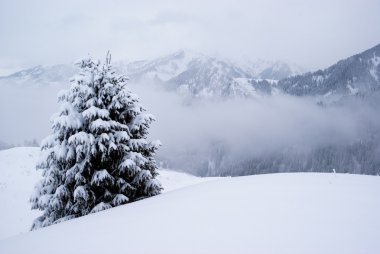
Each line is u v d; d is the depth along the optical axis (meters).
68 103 11.15
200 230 4.80
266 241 4.05
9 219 20.41
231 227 4.80
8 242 5.70
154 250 4.14
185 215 5.88
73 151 10.59
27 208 22.39
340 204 5.89
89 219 6.93
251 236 4.29
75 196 10.13
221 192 8.02
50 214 11.14
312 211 5.43
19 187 26.98
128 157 11.25
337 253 3.50
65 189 10.63
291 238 4.09
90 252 4.37
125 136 10.99
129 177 11.70
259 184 8.91
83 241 4.99
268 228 4.59
